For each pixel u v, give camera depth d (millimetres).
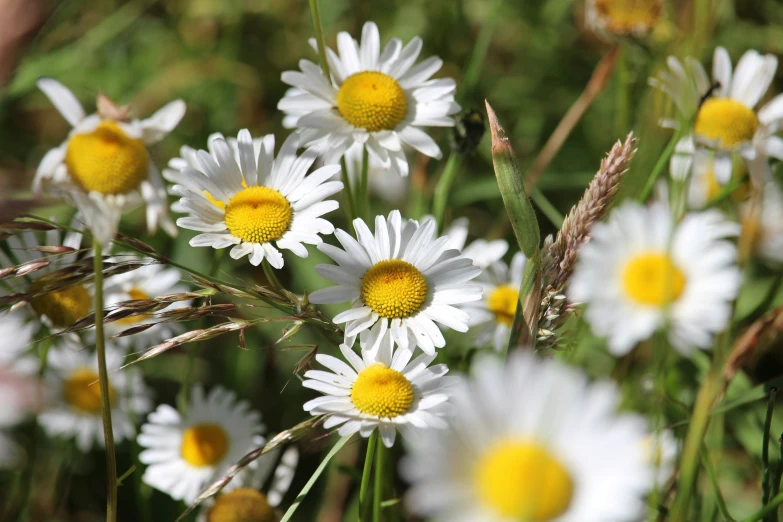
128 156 708
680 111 724
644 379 699
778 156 740
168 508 769
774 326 666
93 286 724
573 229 667
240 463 672
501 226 810
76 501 769
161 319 673
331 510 764
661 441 682
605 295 682
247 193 693
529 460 583
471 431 596
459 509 576
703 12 703
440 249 687
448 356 727
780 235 743
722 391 672
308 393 796
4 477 758
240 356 799
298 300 680
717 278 681
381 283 681
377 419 668
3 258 719
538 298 667
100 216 667
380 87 720
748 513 739
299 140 703
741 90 748
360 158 758
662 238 685
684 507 657
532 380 604
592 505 589
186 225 689
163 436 746
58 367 755
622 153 664
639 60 789
